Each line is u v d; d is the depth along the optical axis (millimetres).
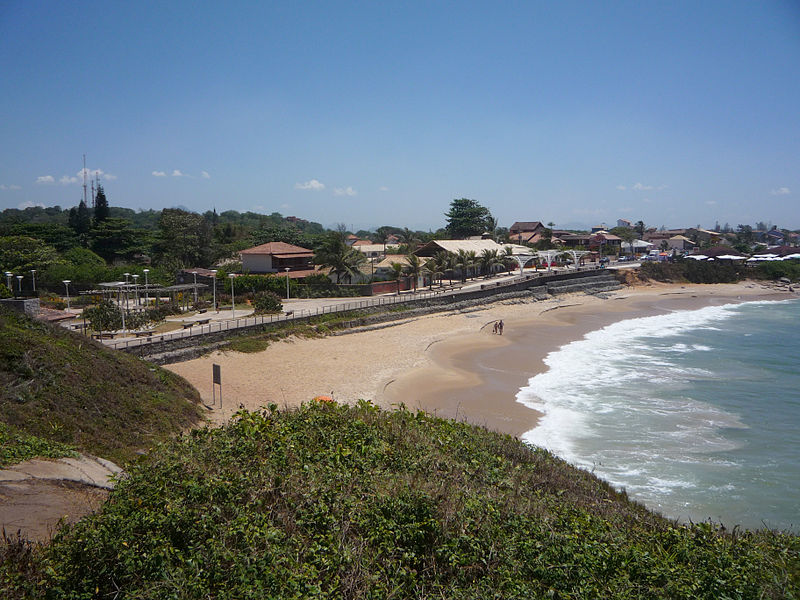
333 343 45000
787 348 48188
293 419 14375
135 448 19391
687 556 9984
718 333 56281
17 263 68438
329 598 7828
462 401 31266
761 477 22125
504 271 100375
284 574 7855
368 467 11812
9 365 20734
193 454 11570
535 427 27312
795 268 111188
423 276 77688
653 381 36344
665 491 20875
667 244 167000
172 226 95250
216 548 8188
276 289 66875
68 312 45719
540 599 8305
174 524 8734
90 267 74500
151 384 24891
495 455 15227
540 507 11305
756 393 33719
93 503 12062
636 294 91375
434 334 50594
